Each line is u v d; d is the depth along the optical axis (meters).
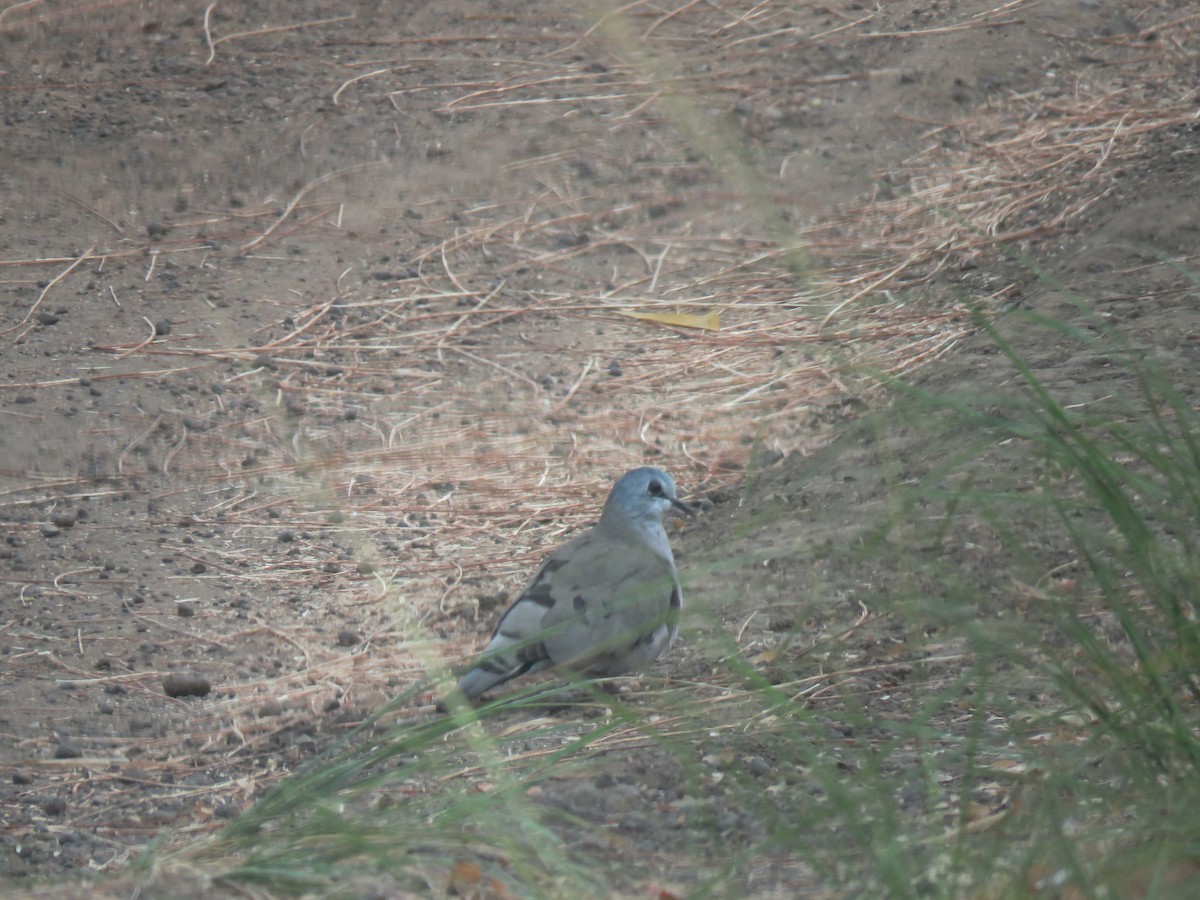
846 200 18.62
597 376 15.80
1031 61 20.91
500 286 17.70
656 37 22.52
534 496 13.70
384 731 9.89
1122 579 9.32
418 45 22.81
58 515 13.42
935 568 8.89
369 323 16.97
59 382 15.62
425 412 15.25
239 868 7.06
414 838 7.13
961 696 8.93
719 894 6.90
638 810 8.12
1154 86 19.95
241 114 21.11
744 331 16.41
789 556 11.17
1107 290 13.86
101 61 22.62
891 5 22.80
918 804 7.70
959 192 18.25
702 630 10.57
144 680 10.88
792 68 21.31
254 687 10.76
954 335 14.98
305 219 19.05
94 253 18.22
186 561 12.69
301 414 15.20
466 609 11.75
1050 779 6.92
